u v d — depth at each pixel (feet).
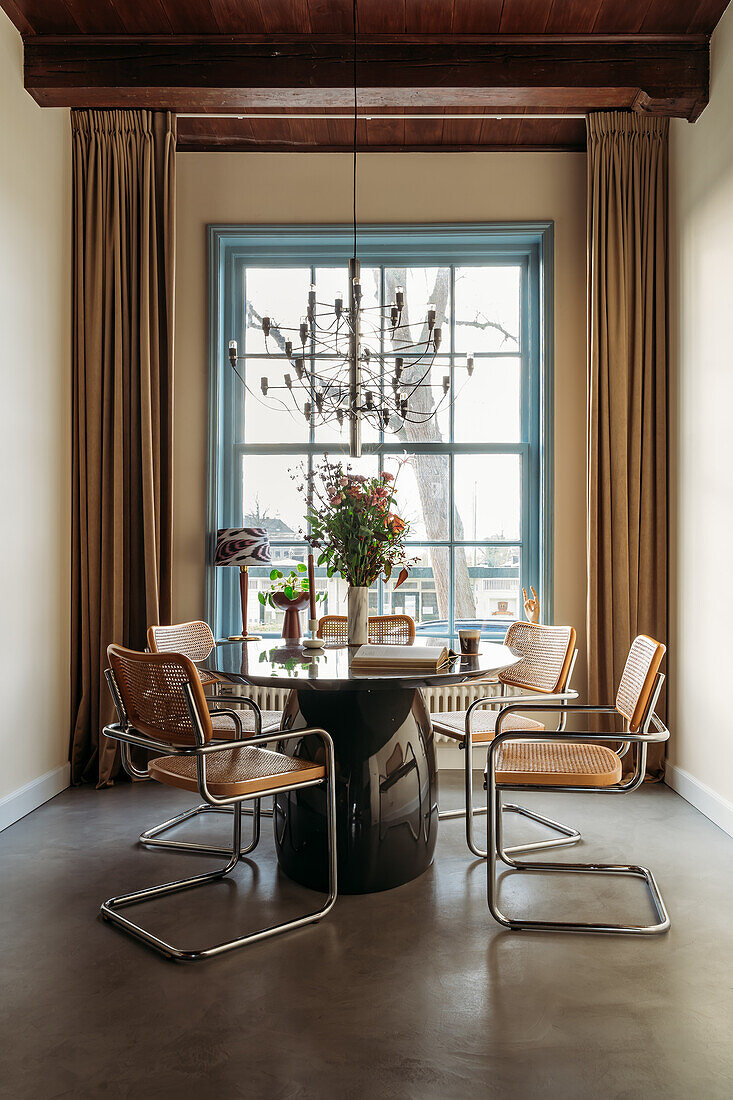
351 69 12.30
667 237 13.60
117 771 13.26
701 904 8.44
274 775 7.86
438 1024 6.22
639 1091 5.45
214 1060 5.78
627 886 8.92
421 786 9.12
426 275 15.24
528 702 9.75
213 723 10.63
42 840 10.45
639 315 13.47
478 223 14.38
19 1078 5.59
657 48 12.08
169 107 13.10
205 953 7.24
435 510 15.08
